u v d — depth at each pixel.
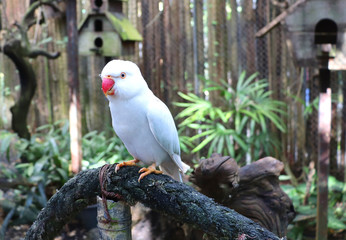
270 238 1.06
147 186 1.33
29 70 3.81
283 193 2.18
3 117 4.71
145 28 4.57
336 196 3.78
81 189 1.46
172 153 1.67
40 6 3.93
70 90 3.52
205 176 1.93
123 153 4.03
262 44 4.31
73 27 3.47
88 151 4.14
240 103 4.14
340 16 2.51
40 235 1.56
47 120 4.95
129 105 1.53
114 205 1.39
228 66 4.43
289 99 4.34
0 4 4.33
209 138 3.90
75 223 3.52
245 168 2.13
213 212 1.16
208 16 4.37
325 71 2.71
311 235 3.33
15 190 3.58
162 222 2.71
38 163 3.62
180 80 4.55
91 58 4.73
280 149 4.43
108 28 3.67
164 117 1.58
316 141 4.24
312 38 2.58
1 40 3.60
